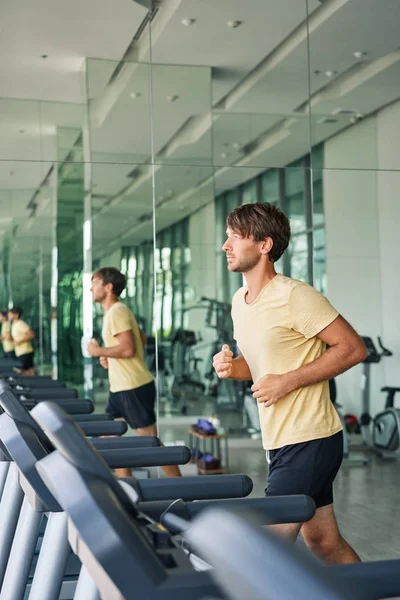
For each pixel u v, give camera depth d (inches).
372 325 203.2
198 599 27.9
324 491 88.2
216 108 191.0
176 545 32.3
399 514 159.0
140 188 192.9
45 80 192.4
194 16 189.8
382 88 193.9
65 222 199.8
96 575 29.7
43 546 63.8
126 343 188.2
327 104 192.7
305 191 193.3
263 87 191.5
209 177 191.8
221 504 45.6
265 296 89.2
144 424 193.5
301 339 88.4
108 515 28.5
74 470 29.3
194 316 195.6
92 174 193.5
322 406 87.5
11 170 193.2
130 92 191.2
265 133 191.6
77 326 213.2
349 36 192.2
